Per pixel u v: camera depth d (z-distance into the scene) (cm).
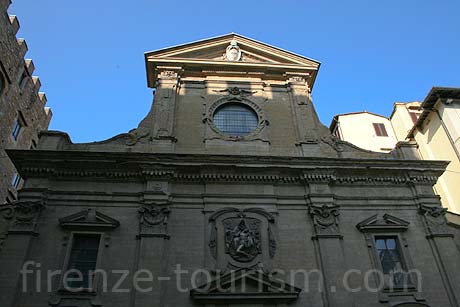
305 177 1967
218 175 1934
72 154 1878
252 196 1906
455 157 2273
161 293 1609
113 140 2077
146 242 1716
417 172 2053
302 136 2180
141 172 1902
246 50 2527
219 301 1605
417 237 1875
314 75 2472
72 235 1722
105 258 1680
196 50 2455
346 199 1959
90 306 1562
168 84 2292
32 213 1736
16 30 2967
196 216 1838
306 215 1894
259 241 1786
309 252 1783
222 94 2312
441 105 2384
